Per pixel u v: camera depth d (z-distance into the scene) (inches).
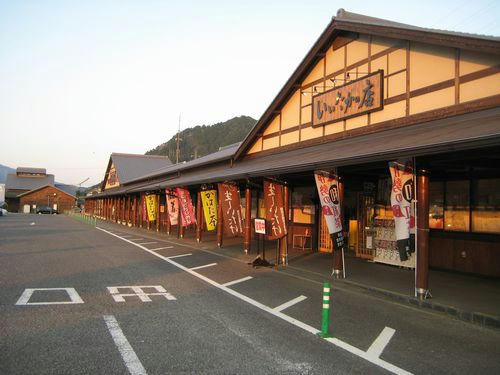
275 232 507.8
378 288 354.9
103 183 2356.1
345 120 494.0
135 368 178.5
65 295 315.3
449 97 370.3
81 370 174.6
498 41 308.2
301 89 582.2
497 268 395.2
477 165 352.2
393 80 430.9
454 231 436.1
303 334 235.6
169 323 249.0
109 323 245.0
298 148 577.0
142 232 1079.0
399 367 189.9
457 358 203.3
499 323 256.2
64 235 933.2
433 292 336.5
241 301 313.9
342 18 480.1
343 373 181.0
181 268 473.7
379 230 501.0
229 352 202.2
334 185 414.6
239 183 672.4
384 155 310.0
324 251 626.2
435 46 386.0
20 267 446.3
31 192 3486.7
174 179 1095.6
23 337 215.2
